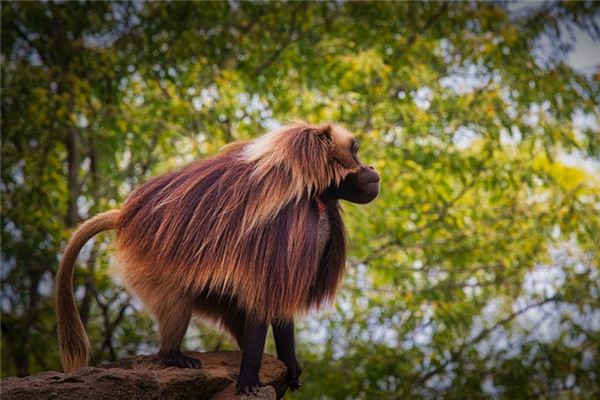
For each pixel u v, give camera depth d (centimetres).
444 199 3588
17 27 3922
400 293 3484
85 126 3778
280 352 1909
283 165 1692
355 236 3591
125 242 1784
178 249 1702
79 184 3916
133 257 1770
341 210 1875
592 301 3672
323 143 1742
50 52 3969
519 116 3591
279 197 1666
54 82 3722
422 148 3531
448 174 3728
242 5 3794
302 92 3525
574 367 3572
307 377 3619
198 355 1919
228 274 1652
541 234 3634
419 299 3534
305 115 3462
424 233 3784
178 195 1738
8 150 3731
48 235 3656
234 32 3844
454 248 3631
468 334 3838
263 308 1652
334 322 3716
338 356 3800
